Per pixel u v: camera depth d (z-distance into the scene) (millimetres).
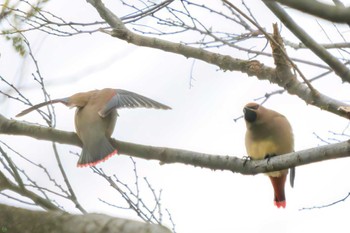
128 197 9922
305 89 11047
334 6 5199
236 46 11875
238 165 9930
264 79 11625
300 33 9211
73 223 4758
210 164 9953
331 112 10203
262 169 9844
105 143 10234
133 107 10391
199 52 12094
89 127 10352
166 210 10203
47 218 4809
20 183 7918
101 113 10289
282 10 9062
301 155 9555
